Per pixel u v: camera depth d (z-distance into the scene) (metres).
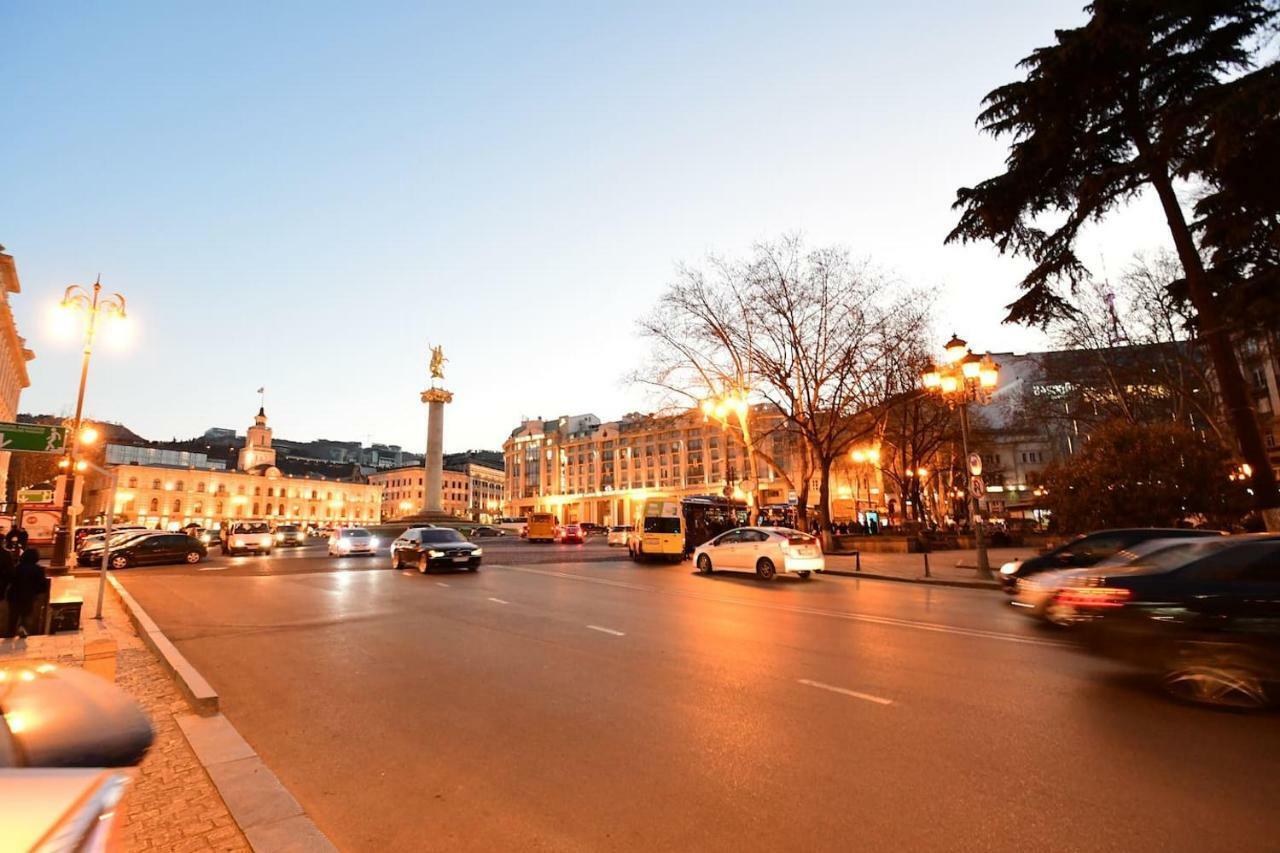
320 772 4.64
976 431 46.19
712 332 32.56
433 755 4.93
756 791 4.19
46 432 16.25
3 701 2.53
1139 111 16.83
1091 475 22.38
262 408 131.75
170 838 3.64
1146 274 31.97
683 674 7.26
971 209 18.62
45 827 1.44
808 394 31.14
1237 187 14.91
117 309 23.64
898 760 4.68
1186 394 32.03
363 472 174.25
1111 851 3.38
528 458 130.75
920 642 9.09
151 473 105.31
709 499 32.81
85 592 16.83
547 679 7.09
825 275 31.03
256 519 117.50
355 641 9.44
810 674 7.22
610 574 20.89
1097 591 6.82
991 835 3.57
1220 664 5.86
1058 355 37.19
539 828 3.77
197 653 8.77
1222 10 15.32
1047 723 5.48
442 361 64.38
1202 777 4.32
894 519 55.41
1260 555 6.07
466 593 15.43
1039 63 16.86
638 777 4.45
